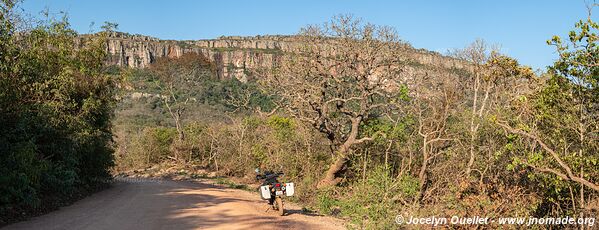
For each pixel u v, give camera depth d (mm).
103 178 20609
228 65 90625
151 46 104625
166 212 11133
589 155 10172
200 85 71812
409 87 18188
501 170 12438
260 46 104938
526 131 10242
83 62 18156
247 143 31172
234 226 9273
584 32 9094
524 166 9703
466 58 20859
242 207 12305
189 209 11703
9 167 11383
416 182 13367
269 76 20266
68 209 12008
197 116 58812
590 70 9477
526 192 11648
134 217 10328
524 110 11336
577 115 10109
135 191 17609
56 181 13391
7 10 13453
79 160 17078
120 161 40688
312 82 19984
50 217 10469
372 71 19562
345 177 19172
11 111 12812
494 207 9938
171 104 66812
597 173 9805
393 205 11508
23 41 15102
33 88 14953
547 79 10773
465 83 18594
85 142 16750
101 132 18531
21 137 12594
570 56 9484
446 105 14680
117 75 20250
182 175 32281
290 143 22016
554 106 10266
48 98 15875
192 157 39062
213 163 37781
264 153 25453
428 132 14891
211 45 114375
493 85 14805
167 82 67500
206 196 15625
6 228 8984
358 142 18734
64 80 15797
